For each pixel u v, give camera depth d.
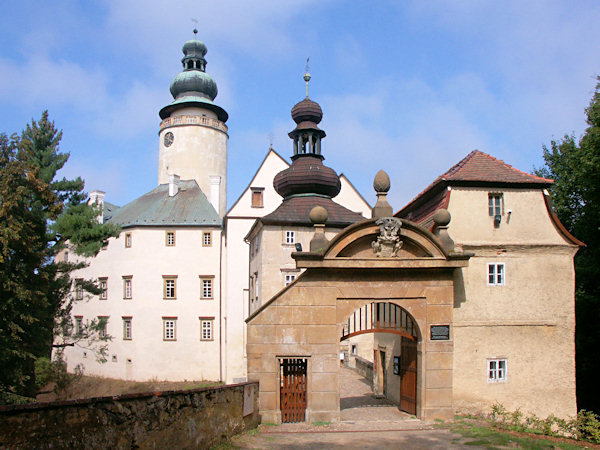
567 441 18.08
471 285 21.28
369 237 20.08
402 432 18.16
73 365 53.78
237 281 46.34
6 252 24.81
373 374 30.45
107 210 60.41
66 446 9.24
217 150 60.72
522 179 22.28
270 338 19.52
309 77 38.03
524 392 21.05
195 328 49.28
